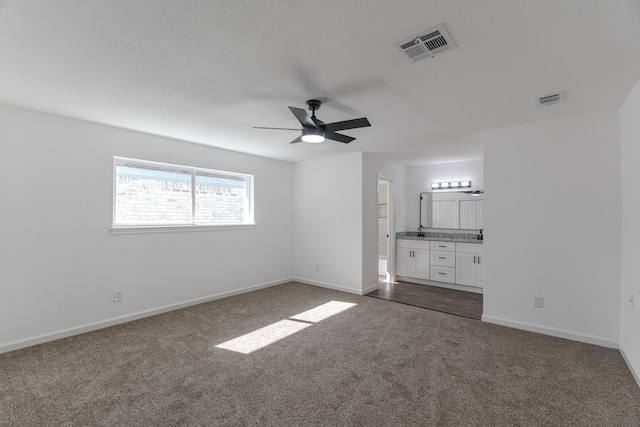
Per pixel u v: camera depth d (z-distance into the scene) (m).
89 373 2.41
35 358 2.65
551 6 1.45
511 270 3.40
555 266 3.15
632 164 2.50
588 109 2.87
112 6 1.46
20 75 2.21
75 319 3.20
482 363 2.57
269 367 2.50
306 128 2.70
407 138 3.95
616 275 2.84
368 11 1.50
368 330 3.31
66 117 3.15
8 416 1.90
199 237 4.31
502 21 1.57
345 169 5.01
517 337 3.11
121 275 3.54
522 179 3.34
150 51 1.89
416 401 2.05
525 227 3.32
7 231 2.83
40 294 2.99
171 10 1.50
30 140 2.94
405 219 6.23
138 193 3.78
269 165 5.30
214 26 1.63
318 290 5.05
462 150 4.66
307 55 1.93
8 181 2.83
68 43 1.80
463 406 2.00
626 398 2.08
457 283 5.13
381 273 6.73
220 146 4.41
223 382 2.28
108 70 2.14
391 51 1.87
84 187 3.27
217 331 3.28
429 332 3.25
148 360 2.62
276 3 1.44
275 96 2.59
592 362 2.58
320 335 3.17
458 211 5.64
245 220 5.02
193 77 2.24
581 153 3.02
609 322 2.88
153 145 3.81
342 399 2.08
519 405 2.01
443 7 1.47
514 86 2.37
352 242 4.91
